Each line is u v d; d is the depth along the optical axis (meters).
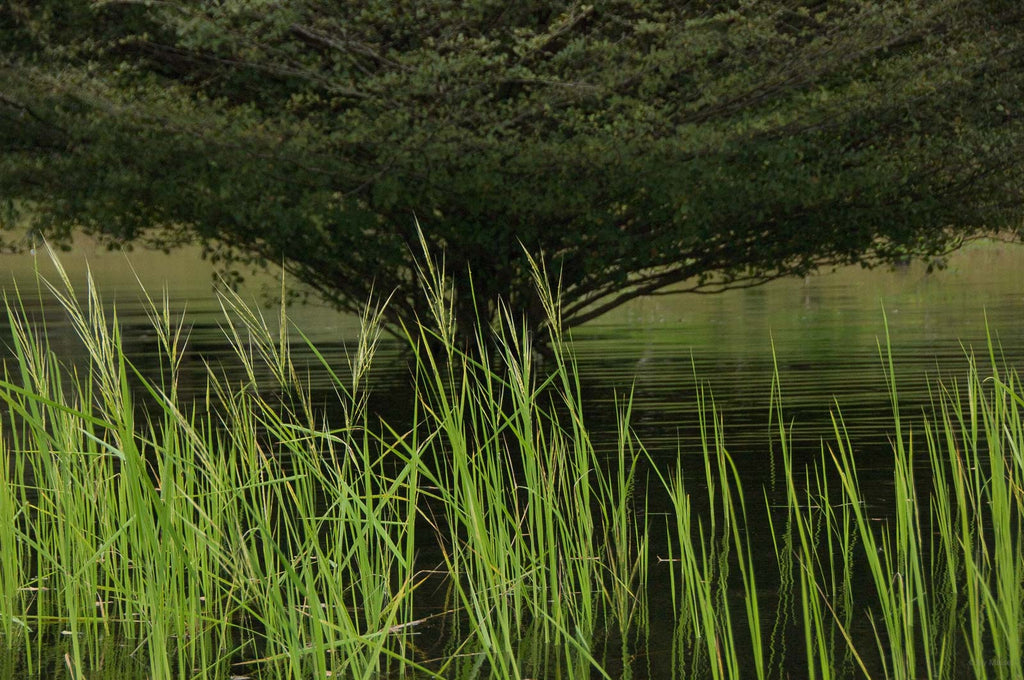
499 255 17.19
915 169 16.09
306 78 15.84
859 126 16.58
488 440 6.34
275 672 5.61
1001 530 5.54
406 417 13.68
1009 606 5.12
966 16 16.05
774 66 16.25
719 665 4.88
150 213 16.80
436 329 18.47
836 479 9.45
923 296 28.81
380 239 17.02
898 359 17.38
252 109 15.94
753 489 9.20
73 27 16.19
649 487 9.46
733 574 6.93
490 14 16.41
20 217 15.81
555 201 15.67
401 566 5.70
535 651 5.77
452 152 15.20
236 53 15.28
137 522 6.05
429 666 5.59
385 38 16.81
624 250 16.73
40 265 47.88
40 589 6.39
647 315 27.72
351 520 5.87
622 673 5.39
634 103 15.45
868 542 5.25
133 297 32.03
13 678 5.54
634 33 16.55
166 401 5.81
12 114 15.87
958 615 6.02
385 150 15.47
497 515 6.22
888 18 15.34
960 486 5.38
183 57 16.78
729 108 16.50
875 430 11.65
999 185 16.61
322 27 16.06
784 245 17.91
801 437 11.41
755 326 23.66
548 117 16.47
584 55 16.00
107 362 5.62
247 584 6.56
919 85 15.42
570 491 9.41
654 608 6.36
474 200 15.95
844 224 17.38
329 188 15.84
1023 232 17.73
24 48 15.98
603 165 15.50
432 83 15.32
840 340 20.28
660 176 15.47
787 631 5.90
